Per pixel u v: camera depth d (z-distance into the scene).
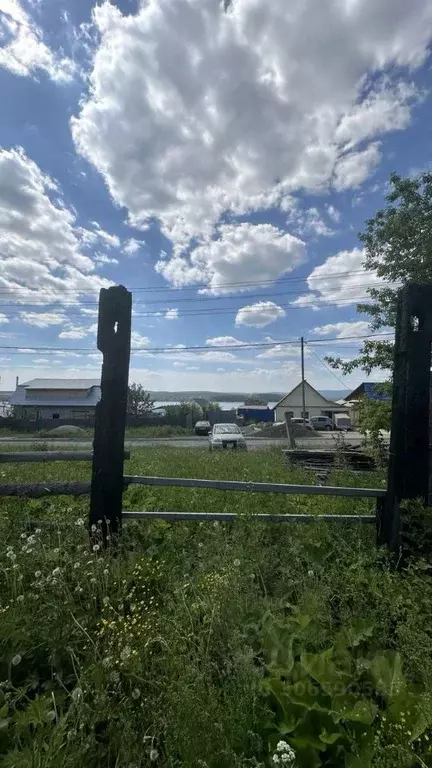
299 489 2.92
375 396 6.47
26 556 2.38
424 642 1.78
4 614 1.90
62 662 1.79
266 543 2.94
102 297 2.84
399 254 6.27
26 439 25.61
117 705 1.51
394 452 2.83
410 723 1.42
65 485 3.01
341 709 1.46
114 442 2.84
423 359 2.78
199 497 4.33
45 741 1.39
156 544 3.07
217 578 2.11
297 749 1.34
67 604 2.00
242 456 10.19
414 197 6.03
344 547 2.74
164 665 1.68
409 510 2.71
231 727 1.41
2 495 2.96
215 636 1.87
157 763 1.37
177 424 39.28
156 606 2.18
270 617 1.95
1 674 1.71
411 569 2.46
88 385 49.19
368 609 2.09
